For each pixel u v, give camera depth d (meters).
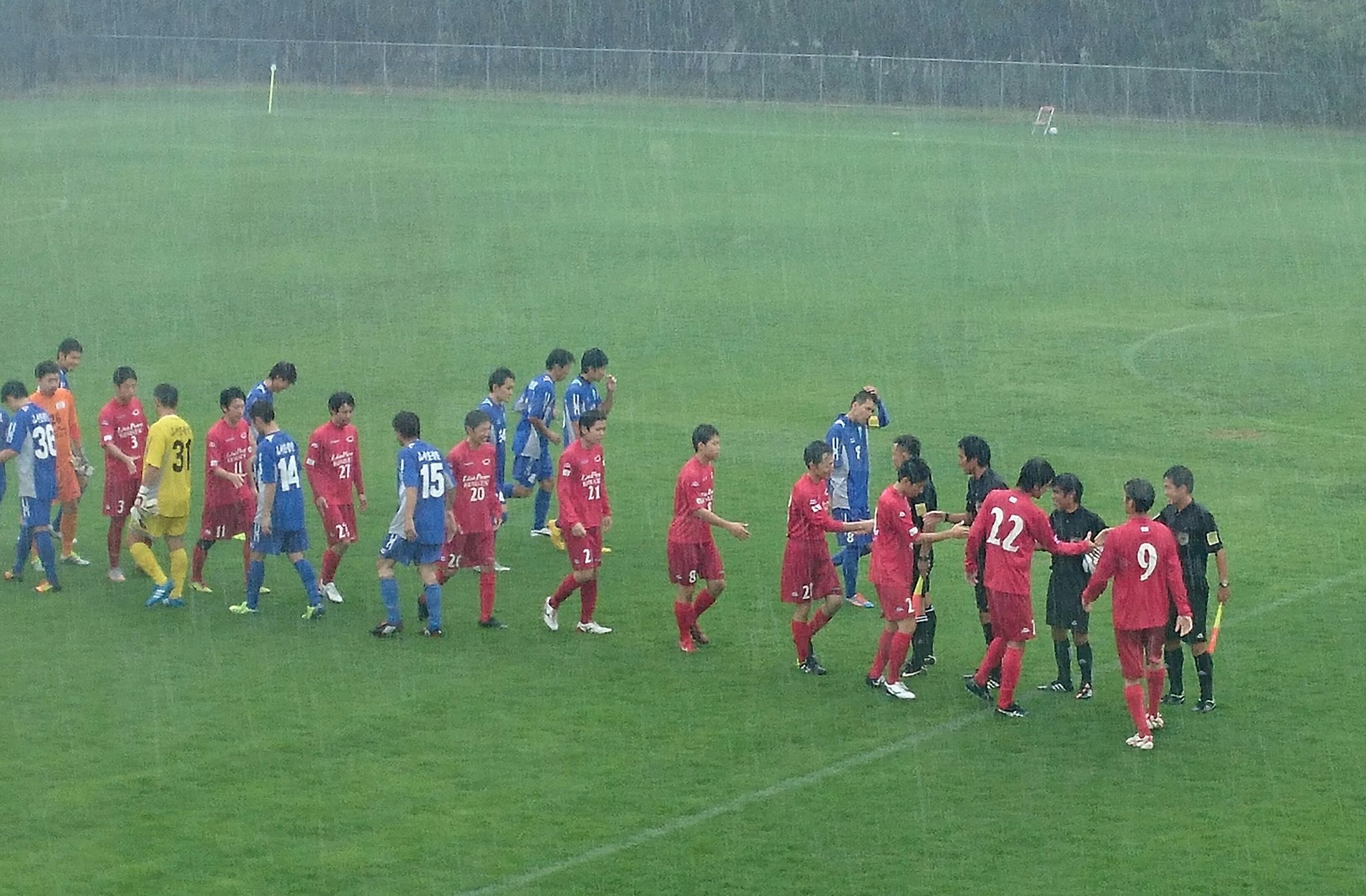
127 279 57.75
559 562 27.88
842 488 25.06
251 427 25.80
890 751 19.25
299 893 15.64
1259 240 67.94
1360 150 105.00
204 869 16.09
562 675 21.88
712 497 22.66
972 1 143.12
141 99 130.75
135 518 24.66
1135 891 15.76
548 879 15.99
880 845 16.75
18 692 20.94
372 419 38.47
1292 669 22.03
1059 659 21.28
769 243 66.50
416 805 17.59
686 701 20.89
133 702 20.61
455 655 22.69
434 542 23.34
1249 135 114.19
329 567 24.95
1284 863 16.34
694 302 54.12
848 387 42.00
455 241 66.31
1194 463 34.22
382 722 20.02
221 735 19.53
